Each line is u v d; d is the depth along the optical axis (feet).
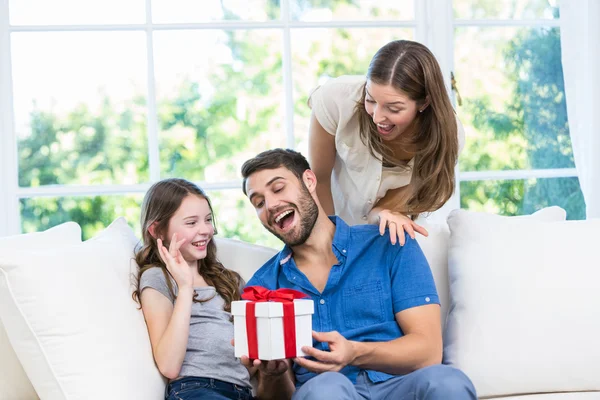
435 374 5.09
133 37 8.72
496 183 9.05
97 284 5.60
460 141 7.00
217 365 6.00
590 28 8.76
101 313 5.49
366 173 6.98
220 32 8.82
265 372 5.28
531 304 6.33
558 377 6.21
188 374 5.92
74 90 8.68
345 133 6.86
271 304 5.00
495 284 6.45
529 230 6.73
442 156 6.42
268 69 8.86
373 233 6.26
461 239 6.84
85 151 8.68
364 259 6.17
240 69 8.84
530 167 9.13
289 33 8.84
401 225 6.14
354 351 5.33
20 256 5.37
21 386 5.84
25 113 8.63
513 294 6.38
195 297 6.32
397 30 8.98
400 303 5.95
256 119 8.85
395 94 6.07
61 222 8.63
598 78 8.72
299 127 8.87
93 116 8.70
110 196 8.69
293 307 5.07
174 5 8.77
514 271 6.48
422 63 6.14
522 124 9.12
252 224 8.83
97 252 5.89
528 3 9.14
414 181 6.74
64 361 5.28
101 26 8.66
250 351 5.11
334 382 5.03
